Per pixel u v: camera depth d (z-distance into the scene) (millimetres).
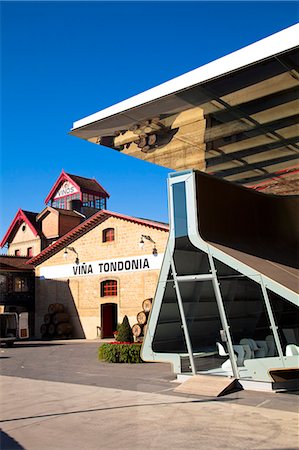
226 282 11117
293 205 14680
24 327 27156
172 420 7504
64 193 43438
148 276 25781
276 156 13859
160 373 12797
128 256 26891
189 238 11070
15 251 40125
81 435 6863
